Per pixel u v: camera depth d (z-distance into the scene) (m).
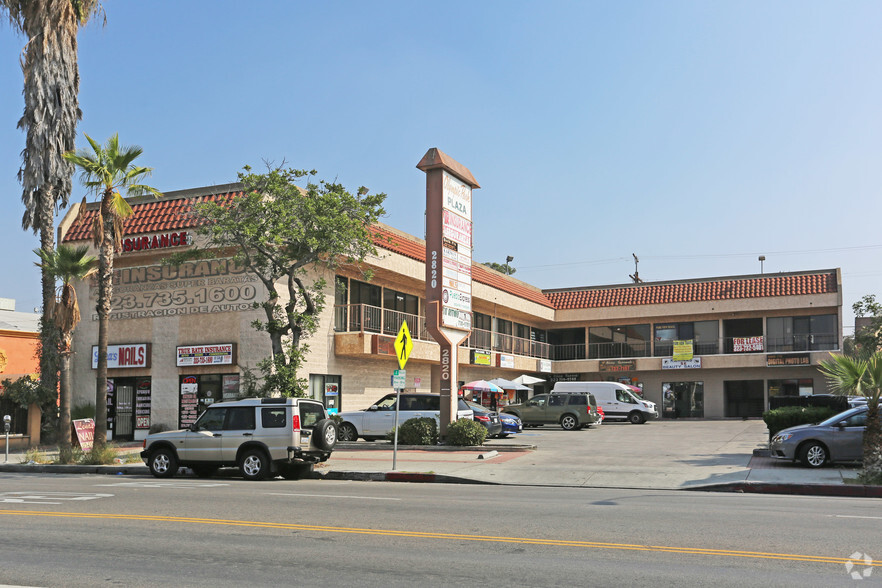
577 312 51.59
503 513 11.20
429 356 35.22
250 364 27.44
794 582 6.96
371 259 30.66
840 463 18.84
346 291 31.83
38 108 27.02
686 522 10.33
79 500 12.77
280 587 6.80
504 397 47.09
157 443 18.48
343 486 15.97
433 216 24.30
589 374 51.88
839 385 16.73
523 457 21.69
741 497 14.01
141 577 7.18
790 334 47.38
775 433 22.38
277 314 26.38
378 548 8.50
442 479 17.97
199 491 14.33
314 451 18.09
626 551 8.32
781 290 46.78
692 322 49.81
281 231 22.61
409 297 36.94
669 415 49.66
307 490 14.74
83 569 7.52
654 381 50.16
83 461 21.30
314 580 7.05
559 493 14.64
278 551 8.34
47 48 27.19
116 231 22.72
